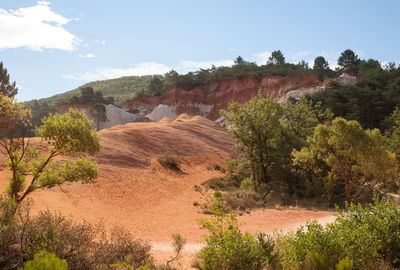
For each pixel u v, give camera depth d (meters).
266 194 31.27
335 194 31.20
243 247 7.95
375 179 26.89
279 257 8.12
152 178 37.72
